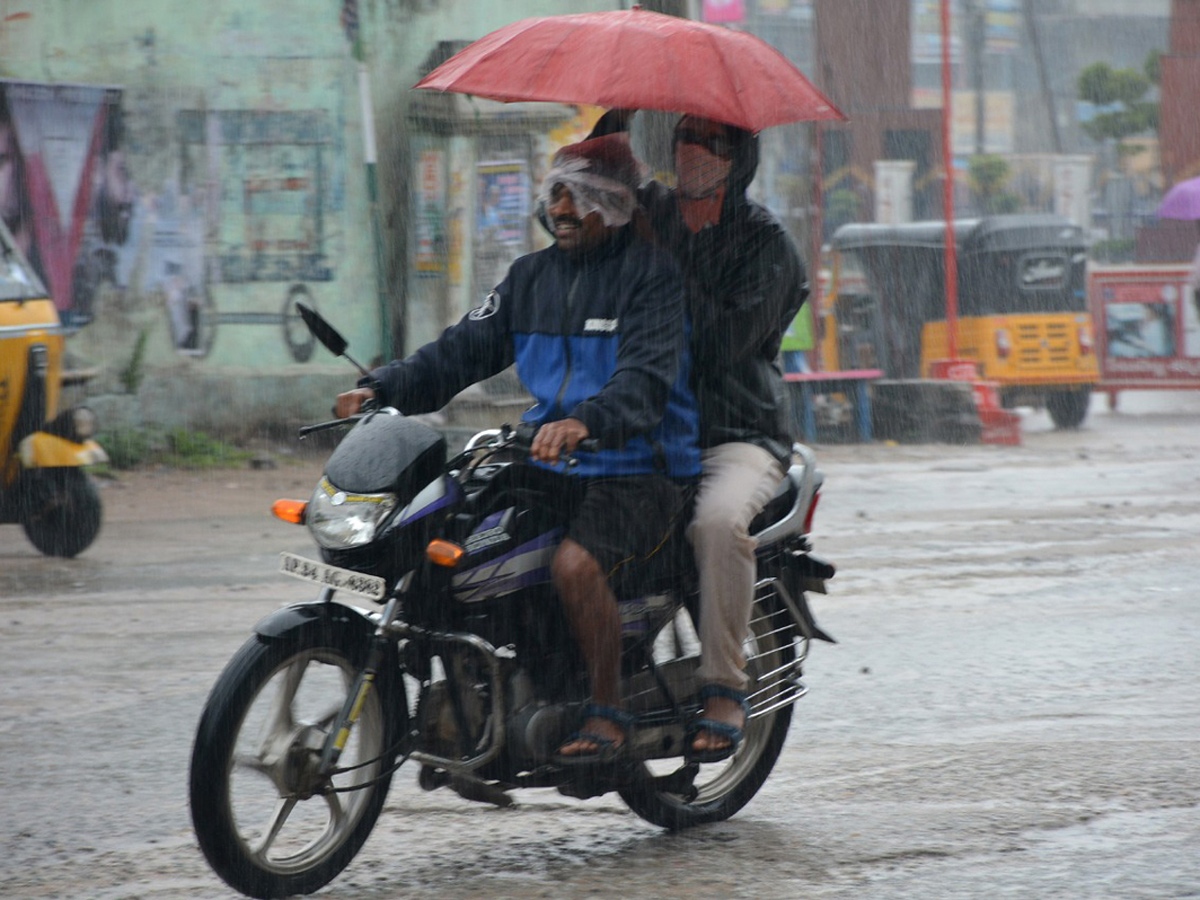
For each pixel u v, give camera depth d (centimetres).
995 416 6231
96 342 5512
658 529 1523
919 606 2914
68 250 5472
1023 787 1816
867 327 7144
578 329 1534
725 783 1738
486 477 1491
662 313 1505
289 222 5809
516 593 1470
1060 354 6981
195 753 1380
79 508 3456
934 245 7106
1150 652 2541
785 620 1756
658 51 1552
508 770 1480
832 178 12031
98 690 2284
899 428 6325
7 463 3394
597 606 1472
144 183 5588
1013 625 2747
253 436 5719
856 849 1616
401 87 5975
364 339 5950
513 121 6159
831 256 7212
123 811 1741
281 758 1427
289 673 1435
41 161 5428
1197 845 1611
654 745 1566
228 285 5719
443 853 1612
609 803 1795
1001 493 4588
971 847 1614
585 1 6241
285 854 1591
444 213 6100
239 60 5706
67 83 5456
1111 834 1648
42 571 3297
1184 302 7531
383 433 1416
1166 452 5847
